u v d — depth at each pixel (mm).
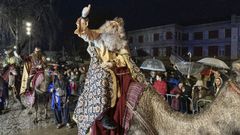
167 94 10836
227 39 52469
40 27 33281
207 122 3244
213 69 11250
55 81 11000
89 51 4000
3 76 14289
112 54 3961
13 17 32438
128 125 3672
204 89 9312
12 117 12500
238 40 50500
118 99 3795
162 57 40312
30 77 11891
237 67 3016
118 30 4004
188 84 10680
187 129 3396
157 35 58656
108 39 3916
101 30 4023
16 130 10414
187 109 10148
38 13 33031
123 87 3838
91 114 3707
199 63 10672
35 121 11547
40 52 12070
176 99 10305
